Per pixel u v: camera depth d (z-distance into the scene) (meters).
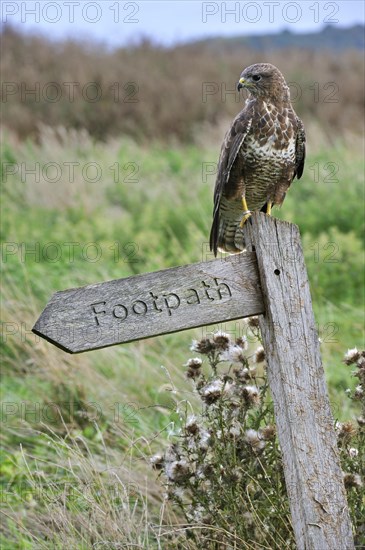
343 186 19.05
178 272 6.27
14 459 10.39
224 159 10.05
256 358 7.68
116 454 9.70
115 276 15.14
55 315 5.99
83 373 11.49
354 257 15.02
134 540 7.85
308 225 17.44
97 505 8.07
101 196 20.72
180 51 37.50
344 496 6.42
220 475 7.50
